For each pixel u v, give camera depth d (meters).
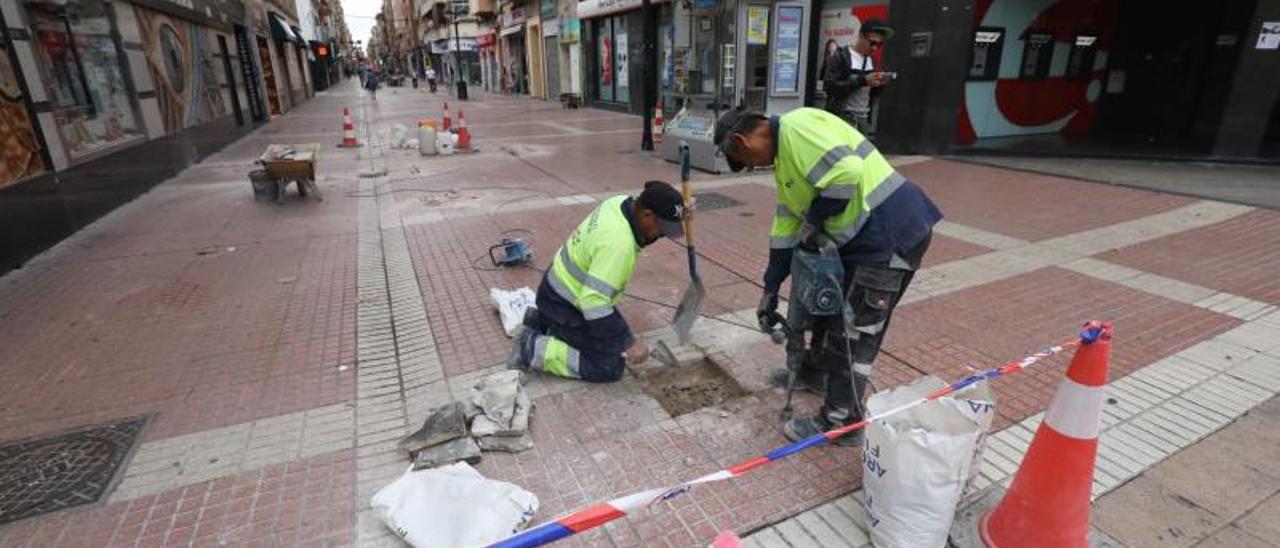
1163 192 7.34
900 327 3.96
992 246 5.53
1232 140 9.02
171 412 3.17
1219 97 9.02
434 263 5.36
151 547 2.30
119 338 4.03
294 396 3.31
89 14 7.66
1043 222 6.27
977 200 7.23
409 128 16.34
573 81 23.86
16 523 2.42
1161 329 3.87
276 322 4.24
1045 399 3.12
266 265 5.39
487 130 15.45
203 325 4.21
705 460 2.71
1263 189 7.44
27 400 3.30
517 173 9.48
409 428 3.00
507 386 3.02
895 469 2.01
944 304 4.30
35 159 6.03
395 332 4.05
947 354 3.61
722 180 8.70
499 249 5.70
